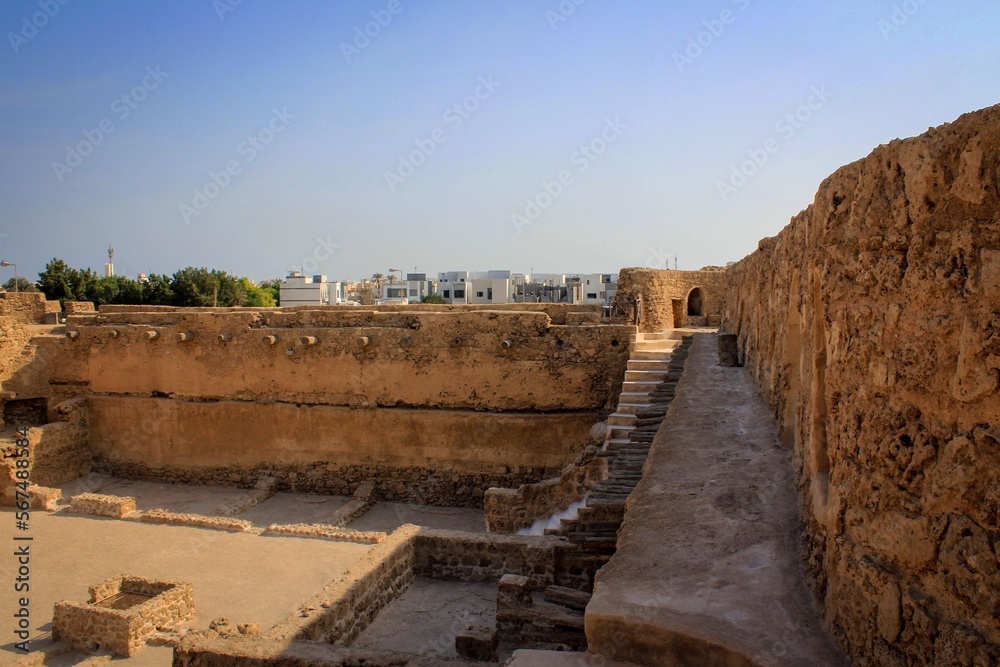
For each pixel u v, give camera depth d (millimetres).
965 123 3379
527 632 8820
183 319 18453
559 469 15961
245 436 18016
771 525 6000
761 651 4164
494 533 12000
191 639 7445
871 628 3846
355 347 17078
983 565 3162
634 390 14680
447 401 16594
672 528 6055
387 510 16250
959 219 3412
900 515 3684
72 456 18781
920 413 3600
